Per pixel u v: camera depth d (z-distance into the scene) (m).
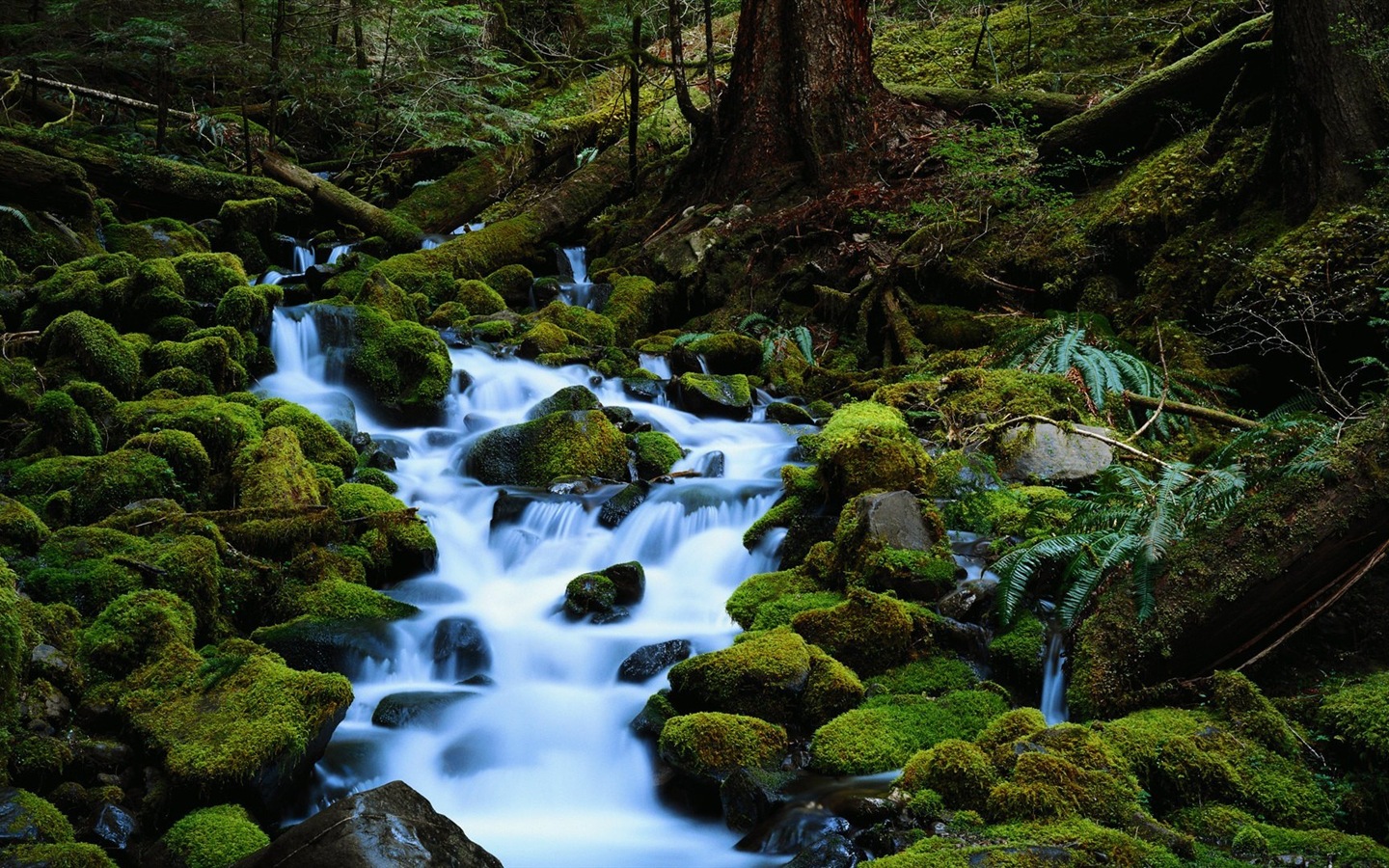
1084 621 4.29
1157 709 3.99
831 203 10.86
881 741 3.94
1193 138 9.05
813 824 3.48
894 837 3.37
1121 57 12.80
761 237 10.77
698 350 8.97
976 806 3.51
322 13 13.10
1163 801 3.59
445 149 14.24
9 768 3.49
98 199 10.14
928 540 5.16
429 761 4.19
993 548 5.11
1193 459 6.43
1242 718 3.80
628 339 10.02
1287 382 7.25
